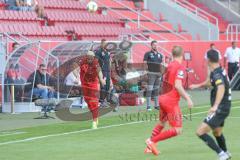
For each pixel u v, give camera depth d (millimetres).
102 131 43656
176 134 33219
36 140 39438
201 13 109875
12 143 38219
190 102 32594
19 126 47438
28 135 41938
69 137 40719
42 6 81062
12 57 59375
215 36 100438
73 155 33438
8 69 58750
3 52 58250
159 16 102375
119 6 98188
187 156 32594
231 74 83062
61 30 79875
